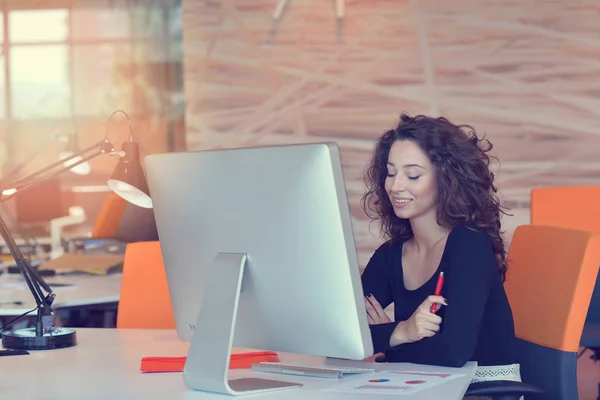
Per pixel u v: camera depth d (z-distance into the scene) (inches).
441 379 57.3
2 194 81.3
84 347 73.3
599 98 190.2
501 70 193.0
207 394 53.5
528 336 72.5
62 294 105.7
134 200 82.3
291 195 50.8
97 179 240.7
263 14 201.3
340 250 50.1
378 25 196.9
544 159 192.2
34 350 71.9
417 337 65.7
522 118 192.9
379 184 81.2
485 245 70.9
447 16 194.2
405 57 196.2
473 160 73.2
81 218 176.1
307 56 200.2
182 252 58.5
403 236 79.3
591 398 141.7
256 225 52.9
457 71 194.7
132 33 238.4
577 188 125.7
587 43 189.9
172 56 235.3
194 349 54.6
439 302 66.1
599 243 67.6
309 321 52.5
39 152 247.4
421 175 73.5
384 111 197.5
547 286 70.9
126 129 239.1
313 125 200.7
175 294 60.5
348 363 65.5
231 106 203.8
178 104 235.5
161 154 58.6
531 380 71.6
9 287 116.2
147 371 61.4
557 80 191.5
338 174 49.7
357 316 51.0
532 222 127.0
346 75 198.8
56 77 245.4
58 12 244.5
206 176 55.1
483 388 61.8
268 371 61.6
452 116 195.2
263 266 53.3
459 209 72.6
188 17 204.2
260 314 54.9
